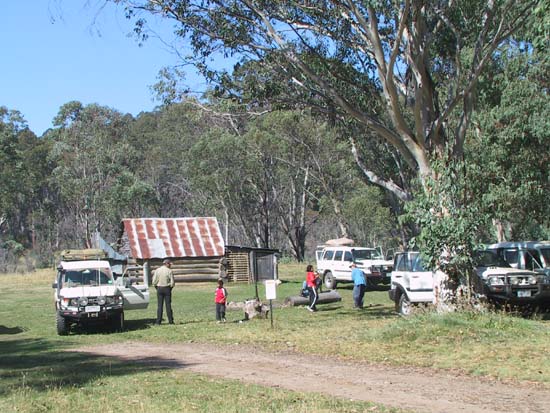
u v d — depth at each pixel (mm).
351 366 11195
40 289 38344
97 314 17297
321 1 15867
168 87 18438
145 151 75625
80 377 10656
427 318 14328
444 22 16406
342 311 20891
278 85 16969
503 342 12328
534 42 13891
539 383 9375
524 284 17500
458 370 10445
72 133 70562
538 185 23344
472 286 15625
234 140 51781
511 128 22594
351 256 30656
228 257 38188
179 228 38906
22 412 8125
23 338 17172
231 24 15945
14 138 73375
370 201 43719
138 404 8375
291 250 67438
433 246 15148
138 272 36406
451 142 16984
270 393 8984
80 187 67875
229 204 57938
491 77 23141
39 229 80562
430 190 15445
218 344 14469
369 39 15578
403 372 10500
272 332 15656
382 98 17156
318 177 51406
